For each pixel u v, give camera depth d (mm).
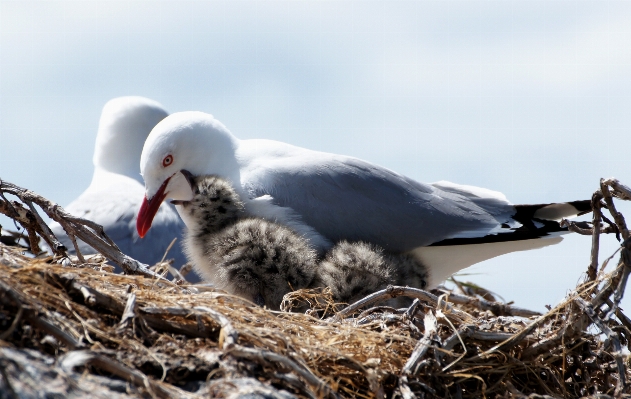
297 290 10172
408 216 11555
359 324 8633
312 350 7609
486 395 8359
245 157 11820
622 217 8828
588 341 8758
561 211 11922
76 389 6121
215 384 6633
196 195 11008
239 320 7867
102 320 7305
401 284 10906
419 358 7859
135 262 9797
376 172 11742
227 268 10516
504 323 9180
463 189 12383
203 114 12109
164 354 6953
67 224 10086
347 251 10711
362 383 7789
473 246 11961
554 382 8570
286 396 6746
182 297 8047
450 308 9297
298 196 11305
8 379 5727
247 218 11008
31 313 6617
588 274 9031
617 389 8172
